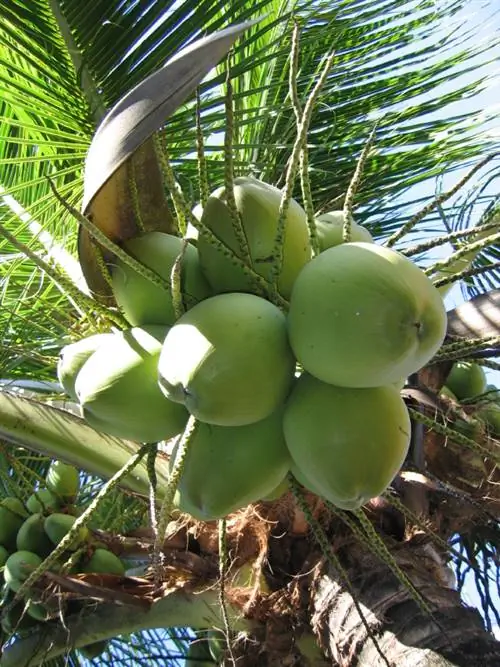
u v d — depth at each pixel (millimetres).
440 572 1624
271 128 2506
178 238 1372
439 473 1844
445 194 1255
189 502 1251
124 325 1351
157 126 1126
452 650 1326
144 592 1828
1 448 2115
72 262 2105
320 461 1121
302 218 1304
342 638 1480
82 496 2375
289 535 1760
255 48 2525
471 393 2145
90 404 1246
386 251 1113
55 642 1890
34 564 1854
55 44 1981
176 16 1959
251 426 1214
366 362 1062
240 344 1110
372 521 1676
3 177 2592
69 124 2045
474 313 1756
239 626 1722
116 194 1321
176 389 1132
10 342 2123
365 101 2570
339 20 2596
